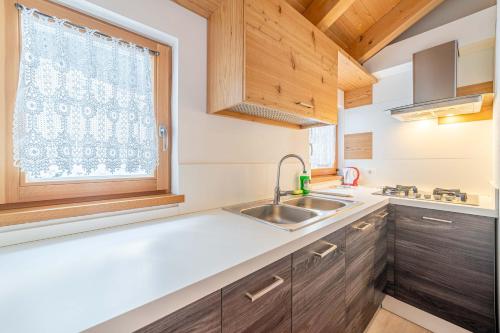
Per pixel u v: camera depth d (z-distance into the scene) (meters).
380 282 1.51
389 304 1.63
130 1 0.96
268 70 1.07
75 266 0.57
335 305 1.01
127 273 0.53
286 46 1.15
